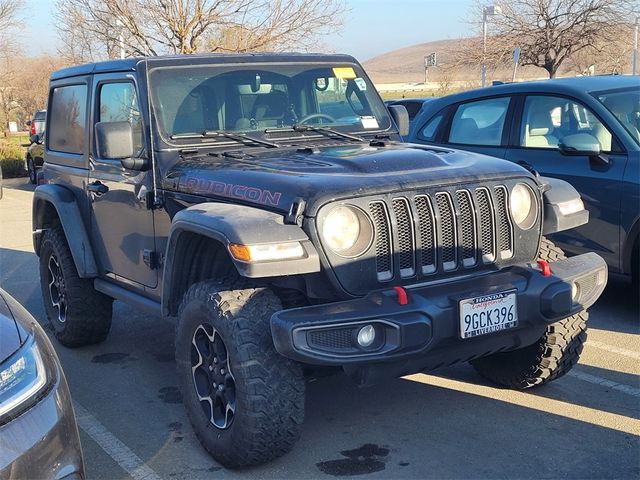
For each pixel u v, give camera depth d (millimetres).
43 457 2844
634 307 6504
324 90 5270
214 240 4047
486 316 3699
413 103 11172
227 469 3975
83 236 5598
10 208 14977
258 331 3684
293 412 3705
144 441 4367
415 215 3789
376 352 3500
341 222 3652
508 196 4098
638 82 6703
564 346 4477
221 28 17047
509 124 6941
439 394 4832
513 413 4512
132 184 4855
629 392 4766
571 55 22672
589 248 6203
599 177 6074
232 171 4145
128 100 4953
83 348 6074
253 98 4996
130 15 16422
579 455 3979
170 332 6426
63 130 5984
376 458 4031
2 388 2859
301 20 17250
